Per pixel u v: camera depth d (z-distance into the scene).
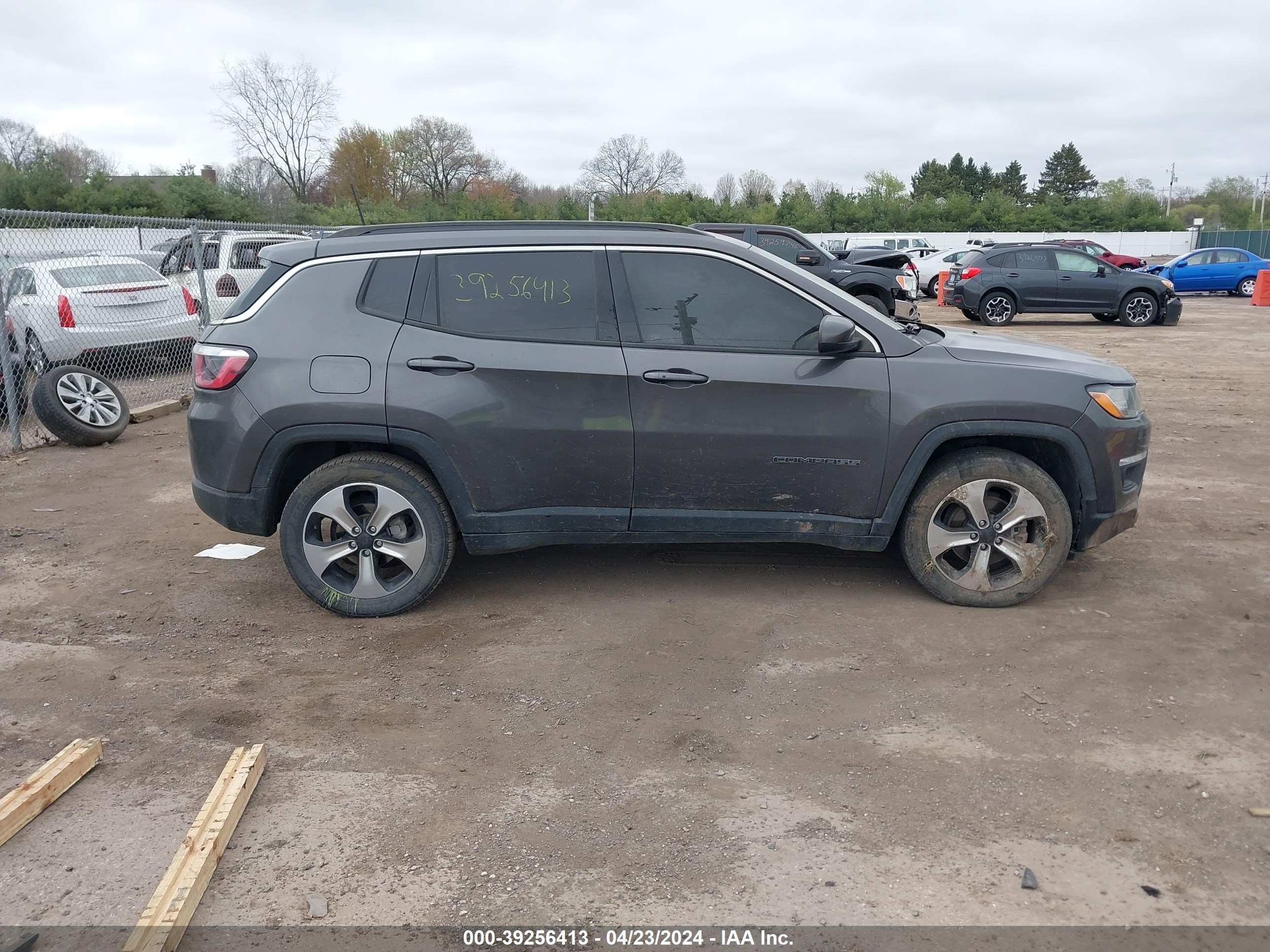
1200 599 4.79
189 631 4.53
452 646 4.34
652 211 58.00
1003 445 4.78
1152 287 19.98
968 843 2.89
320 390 4.40
